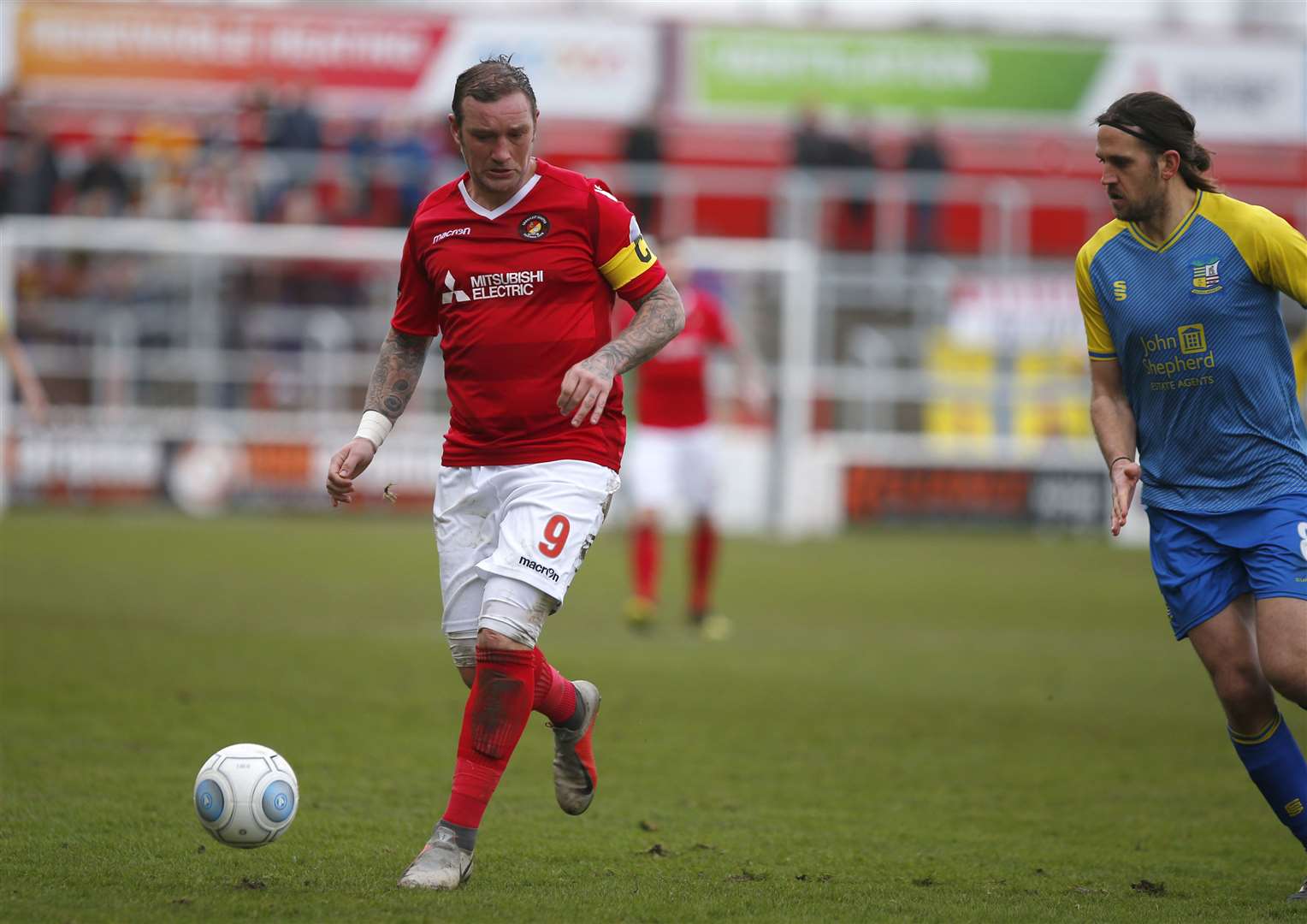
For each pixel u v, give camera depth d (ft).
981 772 88.63
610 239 59.47
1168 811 78.59
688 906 55.52
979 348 266.77
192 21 297.12
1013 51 311.47
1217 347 59.72
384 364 63.10
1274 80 315.58
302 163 270.26
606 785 82.99
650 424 149.89
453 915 52.85
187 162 270.26
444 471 61.31
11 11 293.43
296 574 182.60
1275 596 58.29
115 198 266.57
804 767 88.84
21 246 250.16
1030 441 265.13
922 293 267.18
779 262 260.01
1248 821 76.13
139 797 74.74
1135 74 313.94
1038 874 63.72
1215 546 60.23
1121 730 103.24
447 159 275.39
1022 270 282.56
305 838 67.05
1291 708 112.68
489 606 58.39
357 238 260.42
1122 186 60.03
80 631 133.69
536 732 99.50
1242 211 59.62
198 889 56.34
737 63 309.22
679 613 165.07
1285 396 60.18
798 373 260.83
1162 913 56.08
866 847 68.95
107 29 295.28
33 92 293.84
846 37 310.04
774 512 260.62
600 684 116.98
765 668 127.34
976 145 311.27
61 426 247.50
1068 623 161.07
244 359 257.75
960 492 261.85
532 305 59.16
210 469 252.01
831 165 279.49
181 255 260.21
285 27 299.17
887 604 174.40
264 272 261.65
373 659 125.29
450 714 102.37
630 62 307.17
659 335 59.36
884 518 260.83
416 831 69.31
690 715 104.99
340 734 94.38
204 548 204.03
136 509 249.14
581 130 306.35
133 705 101.55
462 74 58.13
